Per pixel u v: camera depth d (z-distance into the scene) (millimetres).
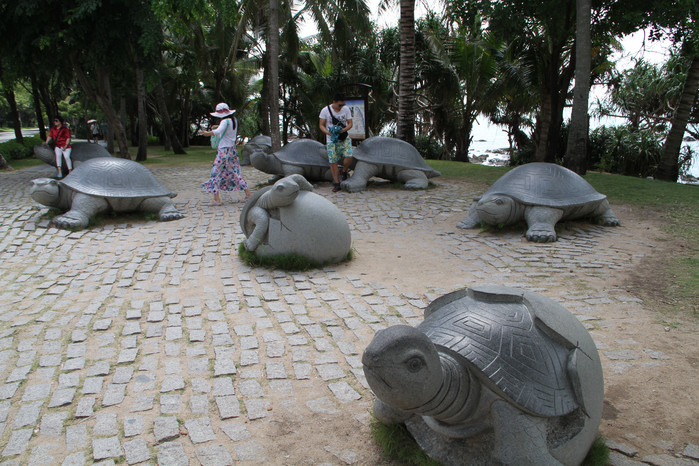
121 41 12859
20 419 2859
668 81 19250
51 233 7051
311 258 5547
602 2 12273
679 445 2607
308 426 2789
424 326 2463
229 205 9219
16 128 21062
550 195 6863
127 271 5512
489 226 7230
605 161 18344
